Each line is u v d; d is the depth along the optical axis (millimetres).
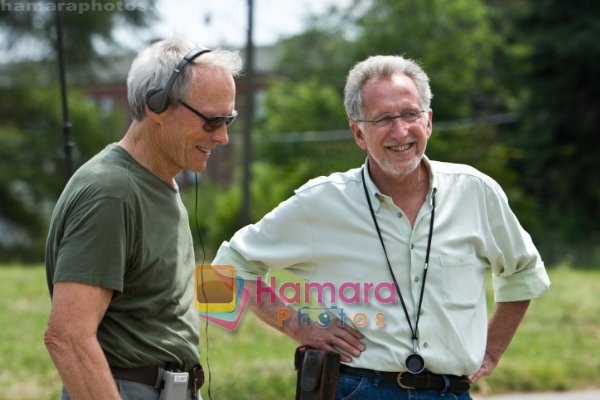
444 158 64188
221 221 56594
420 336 8367
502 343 9266
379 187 8633
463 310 8469
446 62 74812
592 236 67500
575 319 25250
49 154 81625
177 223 7676
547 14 66250
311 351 8625
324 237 8719
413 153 8383
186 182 10930
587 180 68562
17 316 23641
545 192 71250
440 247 8484
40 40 82625
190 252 7891
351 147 70375
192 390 7754
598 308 27016
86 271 7000
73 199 7160
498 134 70750
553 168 68438
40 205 81000
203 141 7480
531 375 18531
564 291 30531
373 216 8555
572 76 65875
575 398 17719
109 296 7156
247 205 28609
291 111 74000
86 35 81375
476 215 8648
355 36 80500
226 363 17609
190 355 7680
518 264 9016
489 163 64312
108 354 7371
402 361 8344
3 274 33750
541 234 65500
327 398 8523
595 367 19359
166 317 7555
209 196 60812
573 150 67562
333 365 8555
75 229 7074
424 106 8461
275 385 16297
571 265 51156
